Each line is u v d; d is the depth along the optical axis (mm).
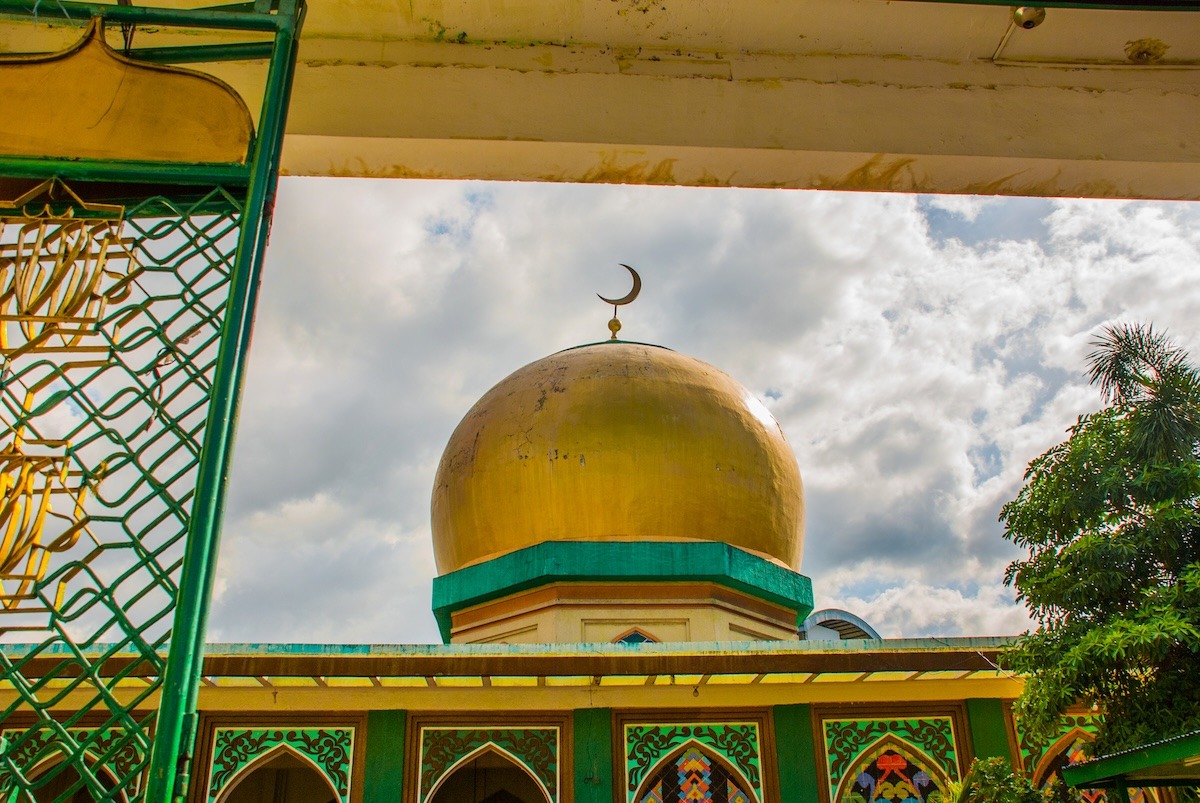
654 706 8938
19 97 2713
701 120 3588
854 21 3662
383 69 3547
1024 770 8562
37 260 2543
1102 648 6492
